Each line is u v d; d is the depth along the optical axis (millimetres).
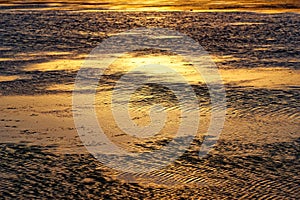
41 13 44031
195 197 10930
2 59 25344
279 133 14781
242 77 21328
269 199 10789
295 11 43688
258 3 51531
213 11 44969
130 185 11523
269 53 26266
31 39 31234
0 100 18391
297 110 16766
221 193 11094
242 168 12422
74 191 11219
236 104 17500
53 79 21297
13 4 52375
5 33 33406
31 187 11406
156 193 11125
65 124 15766
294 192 11102
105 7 49469
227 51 27094
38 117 16469
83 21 39094
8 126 15625
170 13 44062
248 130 15062
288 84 20047
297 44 28547
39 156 13250
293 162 12750
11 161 12922
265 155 13227
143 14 43500
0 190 11242
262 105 17344
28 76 21797
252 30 33656
